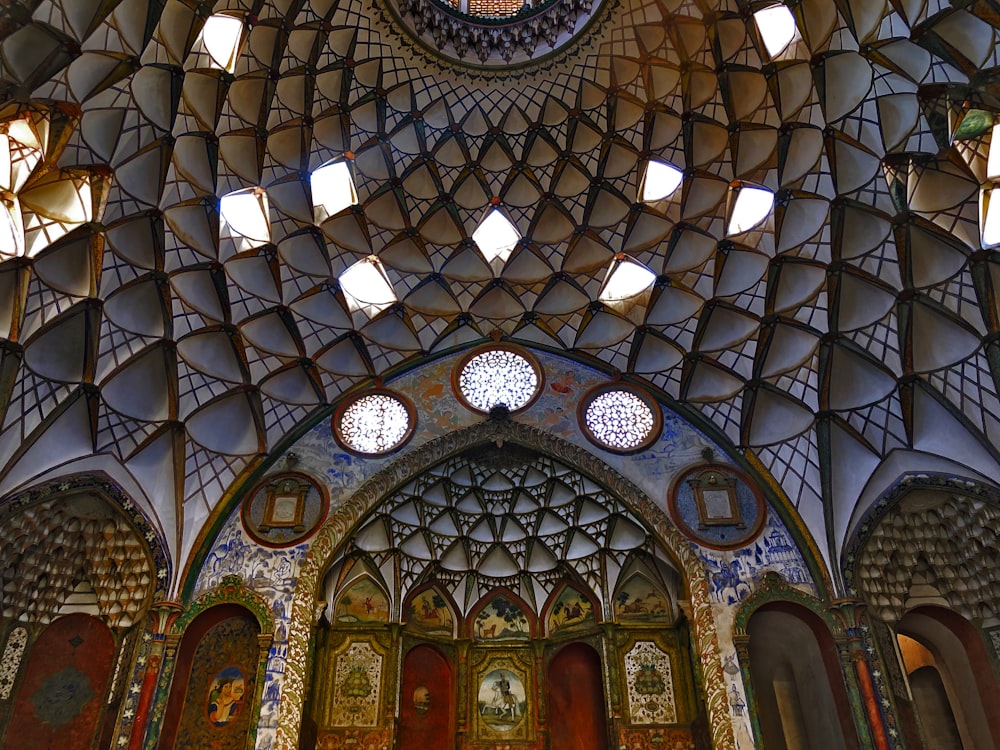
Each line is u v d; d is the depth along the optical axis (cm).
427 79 1232
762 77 1112
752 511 1266
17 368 1001
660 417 1366
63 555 1169
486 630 1496
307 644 1143
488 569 1516
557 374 1407
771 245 1224
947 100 988
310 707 1270
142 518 1177
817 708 1196
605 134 1258
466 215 1334
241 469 1279
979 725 1226
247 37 1054
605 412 1374
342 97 1183
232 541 1216
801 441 1287
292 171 1193
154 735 1045
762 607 1184
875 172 1102
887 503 1209
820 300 1226
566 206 1325
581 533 1487
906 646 1475
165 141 1045
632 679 1362
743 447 1316
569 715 1401
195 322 1210
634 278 1360
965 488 1141
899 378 1188
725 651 1140
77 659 1157
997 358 1076
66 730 1102
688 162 1223
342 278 1316
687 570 1220
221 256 1184
